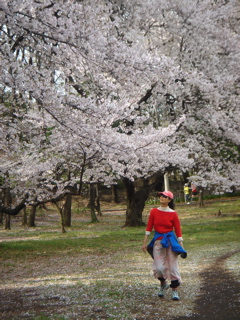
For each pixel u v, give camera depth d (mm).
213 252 11797
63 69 9836
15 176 14367
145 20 17844
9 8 7734
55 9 8508
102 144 9359
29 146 12500
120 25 16828
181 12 18094
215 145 21625
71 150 12109
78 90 12727
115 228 23688
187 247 13484
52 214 38250
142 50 12141
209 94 17984
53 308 5492
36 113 10805
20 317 5035
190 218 28203
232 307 5051
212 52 18875
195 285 6715
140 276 8078
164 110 21766
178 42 19141
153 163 14672
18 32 8234
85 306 5484
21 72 7922
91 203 29859
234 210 31422
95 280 7828
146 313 4961
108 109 9492
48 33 8125
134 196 22953
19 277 9188
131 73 9031
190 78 16781
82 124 8836
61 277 8734
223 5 20203
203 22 18016
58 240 17297
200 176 22188
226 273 7773
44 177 14219
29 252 13938
